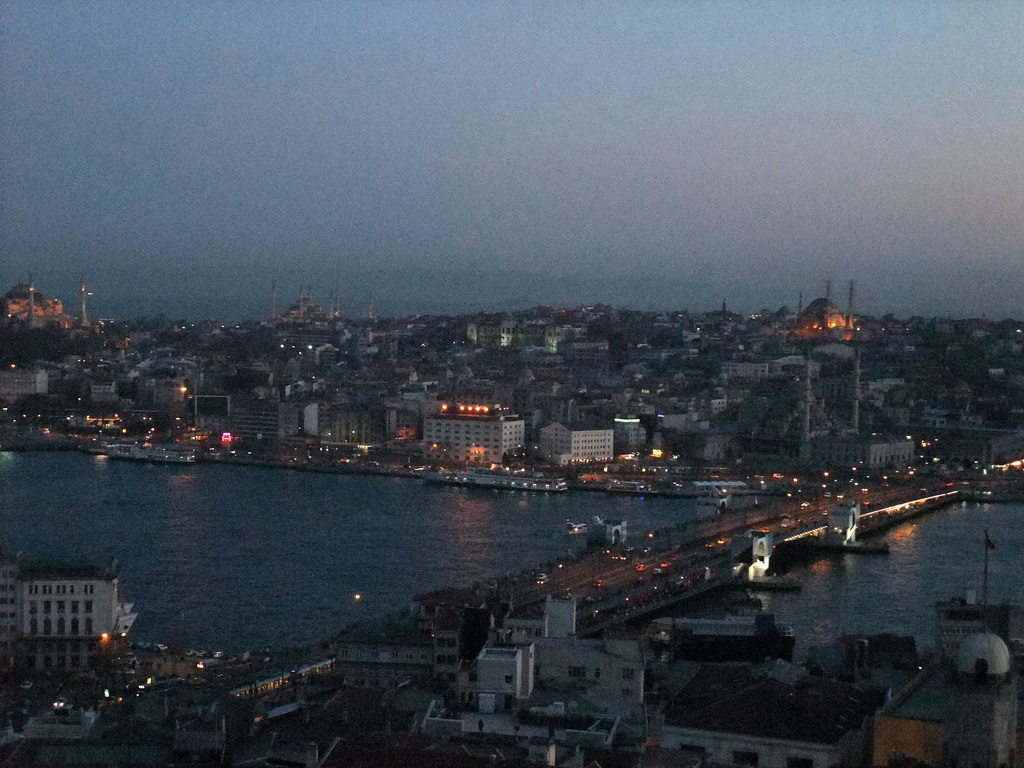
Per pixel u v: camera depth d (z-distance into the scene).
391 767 152.62
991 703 154.50
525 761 158.12
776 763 177.25
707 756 180.62
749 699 188.50
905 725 169.62
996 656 155.62
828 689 199.38
